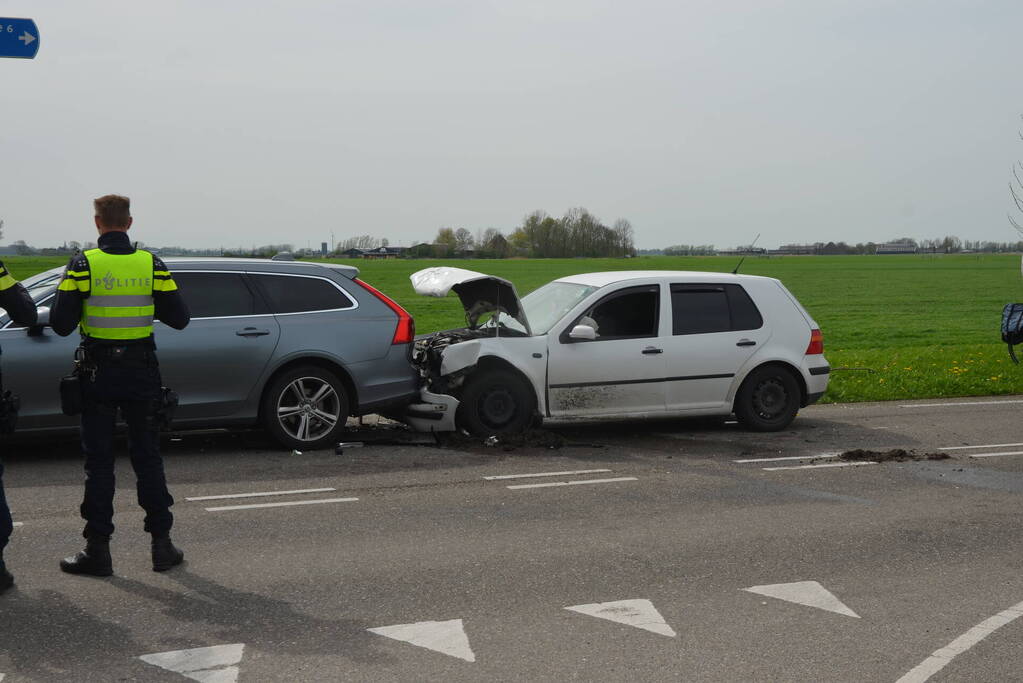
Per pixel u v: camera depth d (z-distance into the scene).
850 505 7.45
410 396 9.70
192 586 5.42
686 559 6.02
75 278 5.43
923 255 183.88
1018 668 4.38
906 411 12.52
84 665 4.31
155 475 5.66
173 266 9.03
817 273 93.06
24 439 8.43
